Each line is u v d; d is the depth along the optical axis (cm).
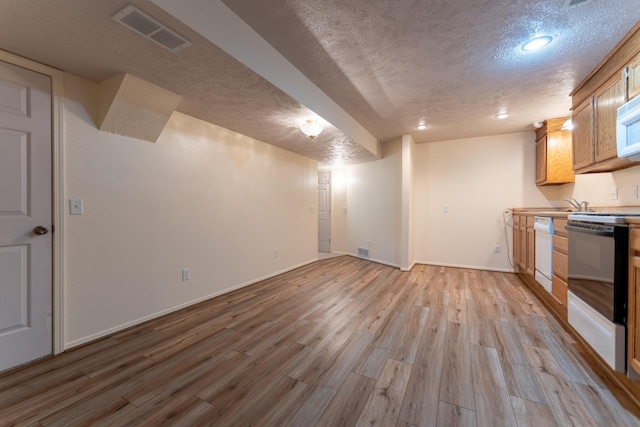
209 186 309
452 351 199
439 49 208
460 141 468
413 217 478
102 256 218
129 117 223
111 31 151
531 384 161
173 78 203
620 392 153
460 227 470
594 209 309
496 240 447
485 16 171
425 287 357
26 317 181
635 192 242
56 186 193
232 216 340
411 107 323
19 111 177
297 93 240
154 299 255
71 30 150
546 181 373
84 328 208
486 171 452
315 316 263
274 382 164
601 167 247
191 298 290
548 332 228
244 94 229
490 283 375
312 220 521
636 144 179
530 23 178
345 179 613
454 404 145
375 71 240
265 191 396
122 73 198
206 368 179
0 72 170
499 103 310
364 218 558
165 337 220
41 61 183
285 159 438
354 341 214
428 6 163
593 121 242
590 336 179
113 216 225
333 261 531
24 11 134
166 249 265
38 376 169
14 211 176
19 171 178
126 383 163
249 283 368
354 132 368
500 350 200
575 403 145
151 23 145
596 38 193
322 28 185
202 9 154
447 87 270
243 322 249
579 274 197
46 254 189
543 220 290
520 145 431
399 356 192
